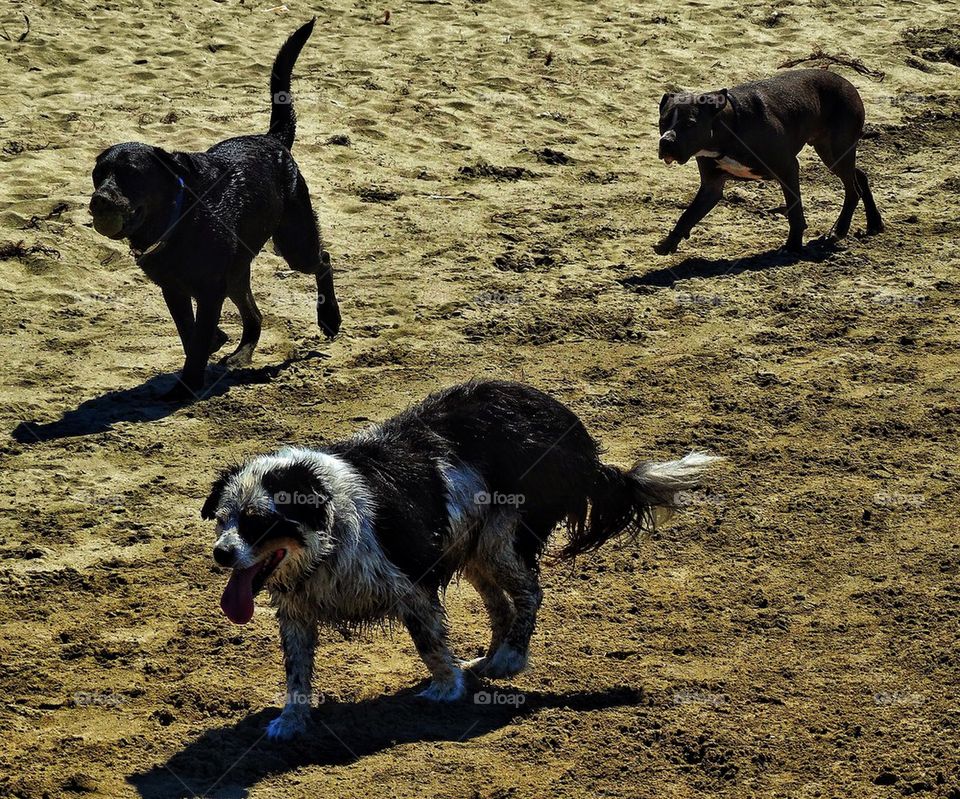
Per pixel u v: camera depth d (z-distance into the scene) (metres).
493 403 8.69
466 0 25.50
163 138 18.69
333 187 18.23
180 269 12.83
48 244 15.91
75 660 8.98
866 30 25.59
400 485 8.02
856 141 17.72
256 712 8.39
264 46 22.41
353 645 9.20
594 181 19.38
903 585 9.91
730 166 16.59
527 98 21.62
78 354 13.94
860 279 16.45
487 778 7.66
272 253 16.67
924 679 8.72
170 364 13.87
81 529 10.70
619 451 12.03
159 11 23.23
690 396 13.27
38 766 7.77
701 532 10.73
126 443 12.15
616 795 7.54
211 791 7.52
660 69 23.08
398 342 14.48
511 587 8.66
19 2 22.73
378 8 24.67
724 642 9.21
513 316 15.12
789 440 12.35
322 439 12.27
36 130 18.70
